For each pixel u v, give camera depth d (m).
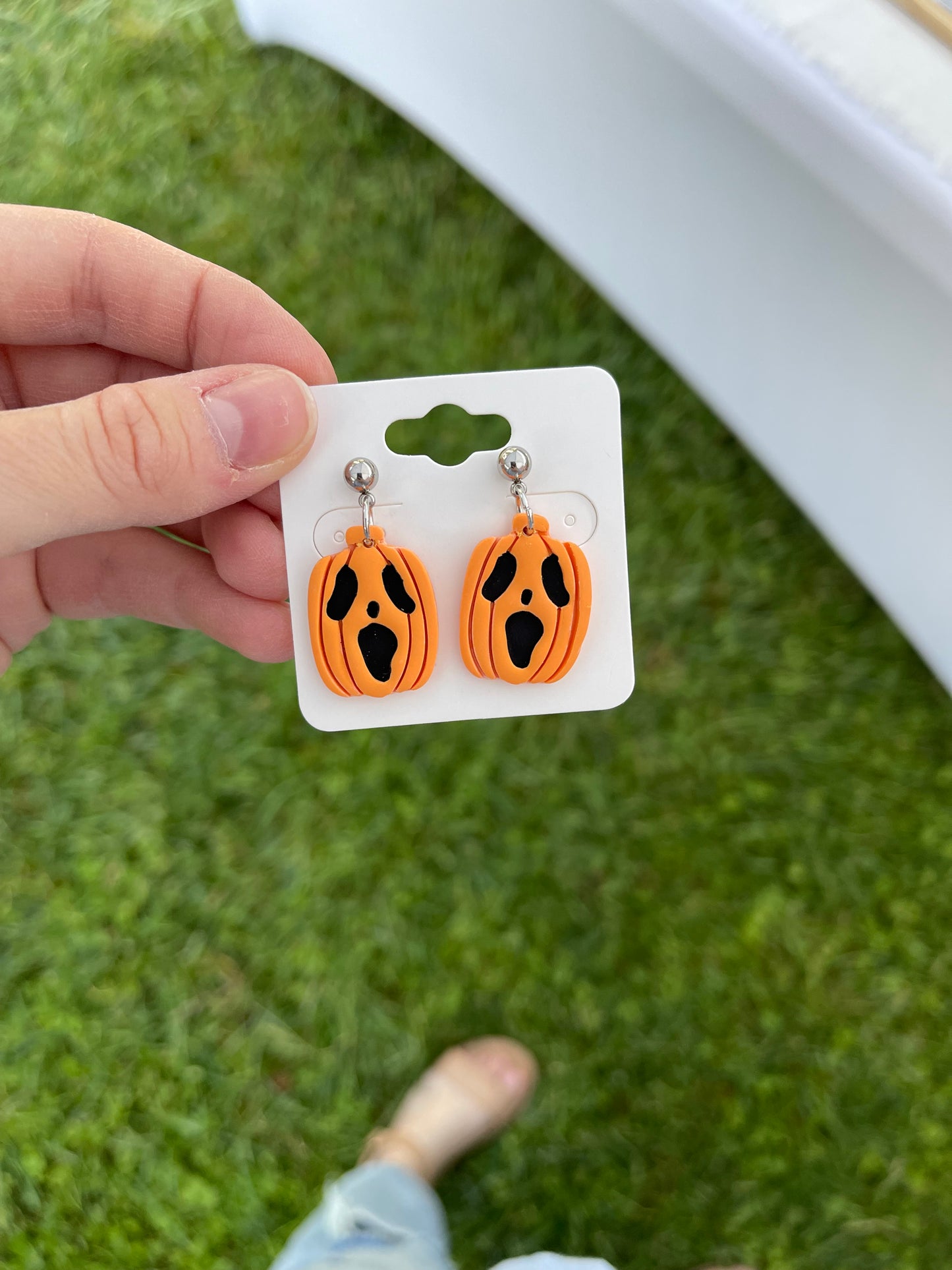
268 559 0.18
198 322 0.18
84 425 0.14
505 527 0.16
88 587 0.20
